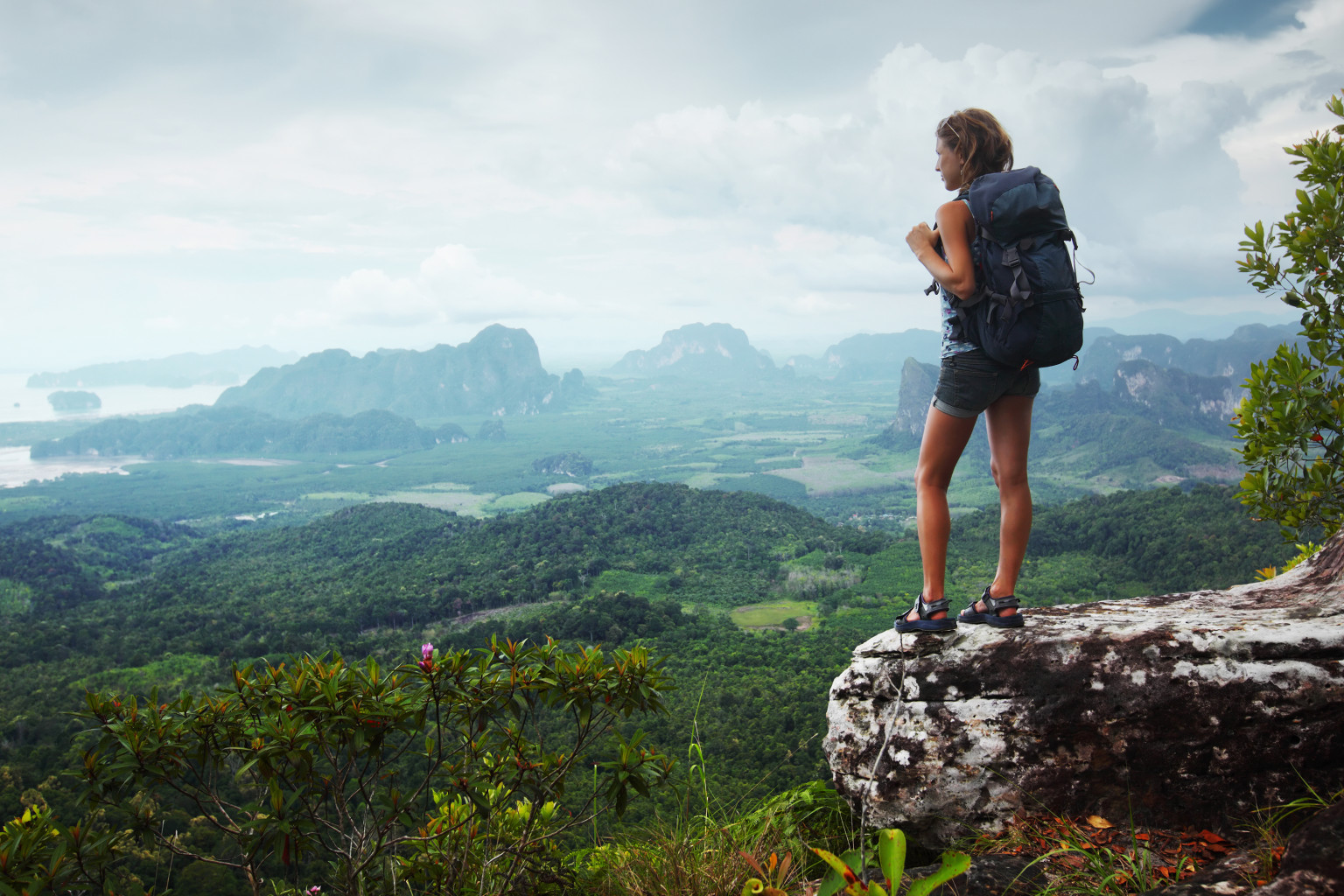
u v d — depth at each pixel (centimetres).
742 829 251
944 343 237
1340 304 363
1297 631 208
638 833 258
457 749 225
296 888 217
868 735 239
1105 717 210
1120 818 204
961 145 233
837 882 132
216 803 209
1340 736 192
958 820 222
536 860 243
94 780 197
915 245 238
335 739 212
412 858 246
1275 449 370
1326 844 133
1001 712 222
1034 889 182
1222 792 197
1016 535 242
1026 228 211
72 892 196
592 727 239
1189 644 213
